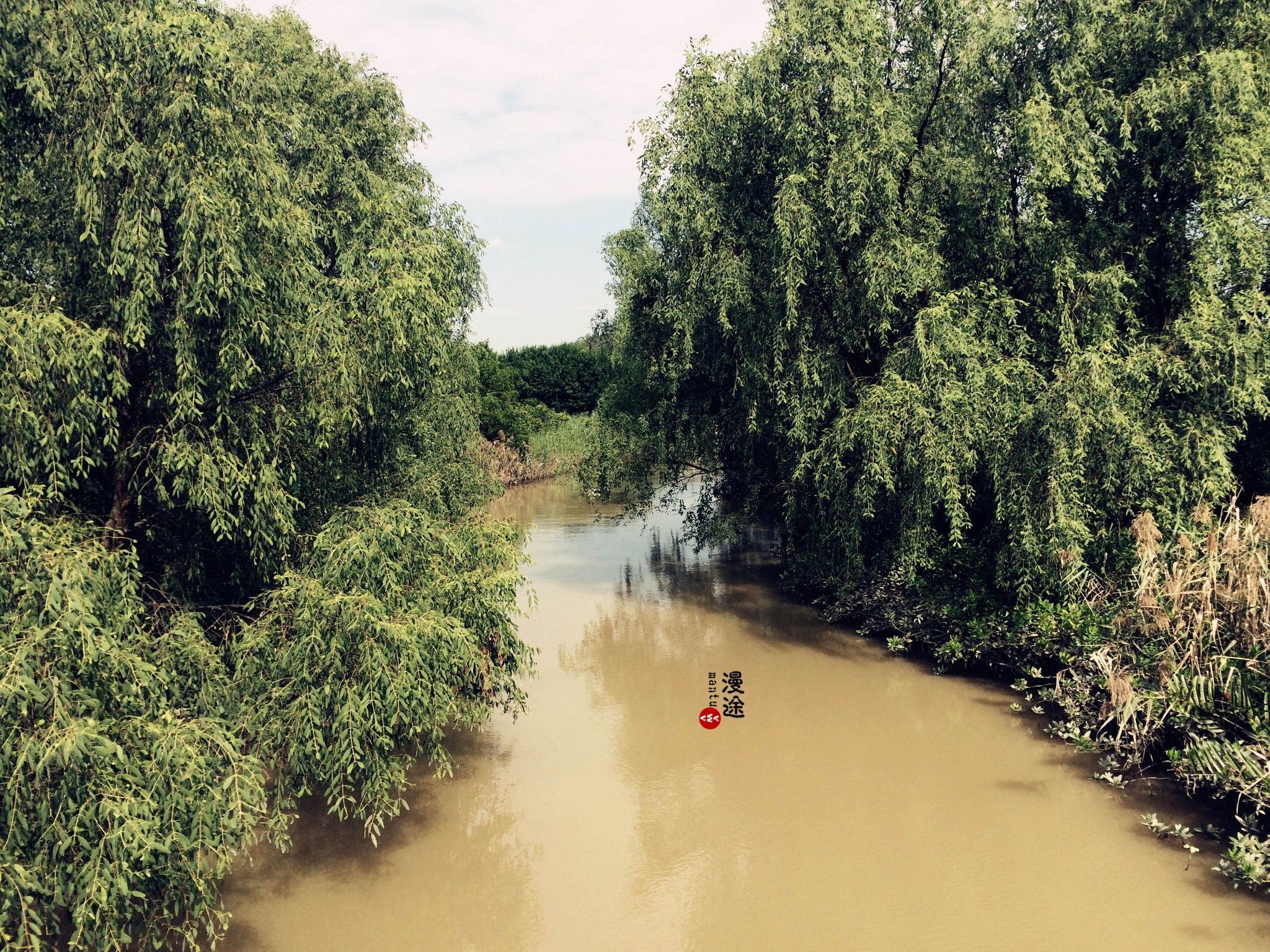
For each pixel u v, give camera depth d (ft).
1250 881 21.45
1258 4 35.99
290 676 21.97
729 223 44.70
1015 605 37.68
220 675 21.91
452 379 49.08
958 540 36.86
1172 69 36.55
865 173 38.29
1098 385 33.22
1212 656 23.82
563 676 41.75
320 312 26.08
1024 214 40.70
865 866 23.80
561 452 128.98
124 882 14.19
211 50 22.58
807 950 20.11
